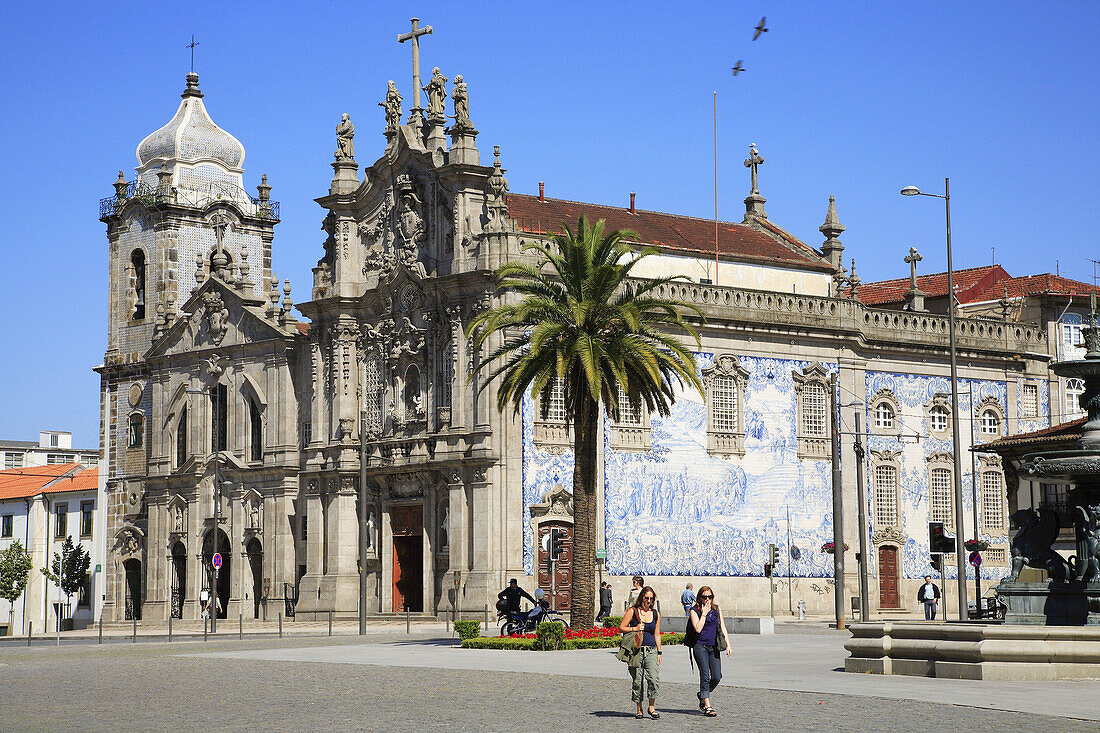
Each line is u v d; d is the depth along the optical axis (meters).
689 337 67.69
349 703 26.98
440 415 66.81
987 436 77.75
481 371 65.06
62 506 97.94
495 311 47.53
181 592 81.25
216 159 89.56
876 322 74.75
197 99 90.88
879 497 73.81
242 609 77.12
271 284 78.88
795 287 76.56
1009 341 79.12
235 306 79.62
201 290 81.56
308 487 73.56
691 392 67.81
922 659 31.14
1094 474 35.91
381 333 70.94
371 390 71.62
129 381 86.50
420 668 35.66
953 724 22.67
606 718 24.25
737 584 68.12
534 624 47.06
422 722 23.80
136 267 88.62
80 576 88.75
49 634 81.00
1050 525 36.72
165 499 81.75
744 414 69.38
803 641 44.88
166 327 84.12
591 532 47.22
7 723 24.72
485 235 65.62
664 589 65.88
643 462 65.88
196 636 61.62
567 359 46.09
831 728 22.39
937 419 76.44
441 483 66.81
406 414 69.81
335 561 71.31
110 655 45.47
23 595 98.44
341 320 72.31
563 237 48.84
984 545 54.25
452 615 65.12
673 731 22.34
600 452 64.62
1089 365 36.28
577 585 47.03
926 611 64.44
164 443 82.94
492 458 63.94
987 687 28.33
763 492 69.50
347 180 73.44
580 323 46.66
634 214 77.25
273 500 75.88
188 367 82.06
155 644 53.59
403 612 69.31
